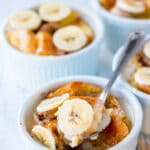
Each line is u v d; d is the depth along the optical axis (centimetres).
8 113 51
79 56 52
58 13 57
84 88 46
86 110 43
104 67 57
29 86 54
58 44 53
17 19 56
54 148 41
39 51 53
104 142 43
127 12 58
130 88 47
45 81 53
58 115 43
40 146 41
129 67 51
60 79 47
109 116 44
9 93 54
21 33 54
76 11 59
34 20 56
